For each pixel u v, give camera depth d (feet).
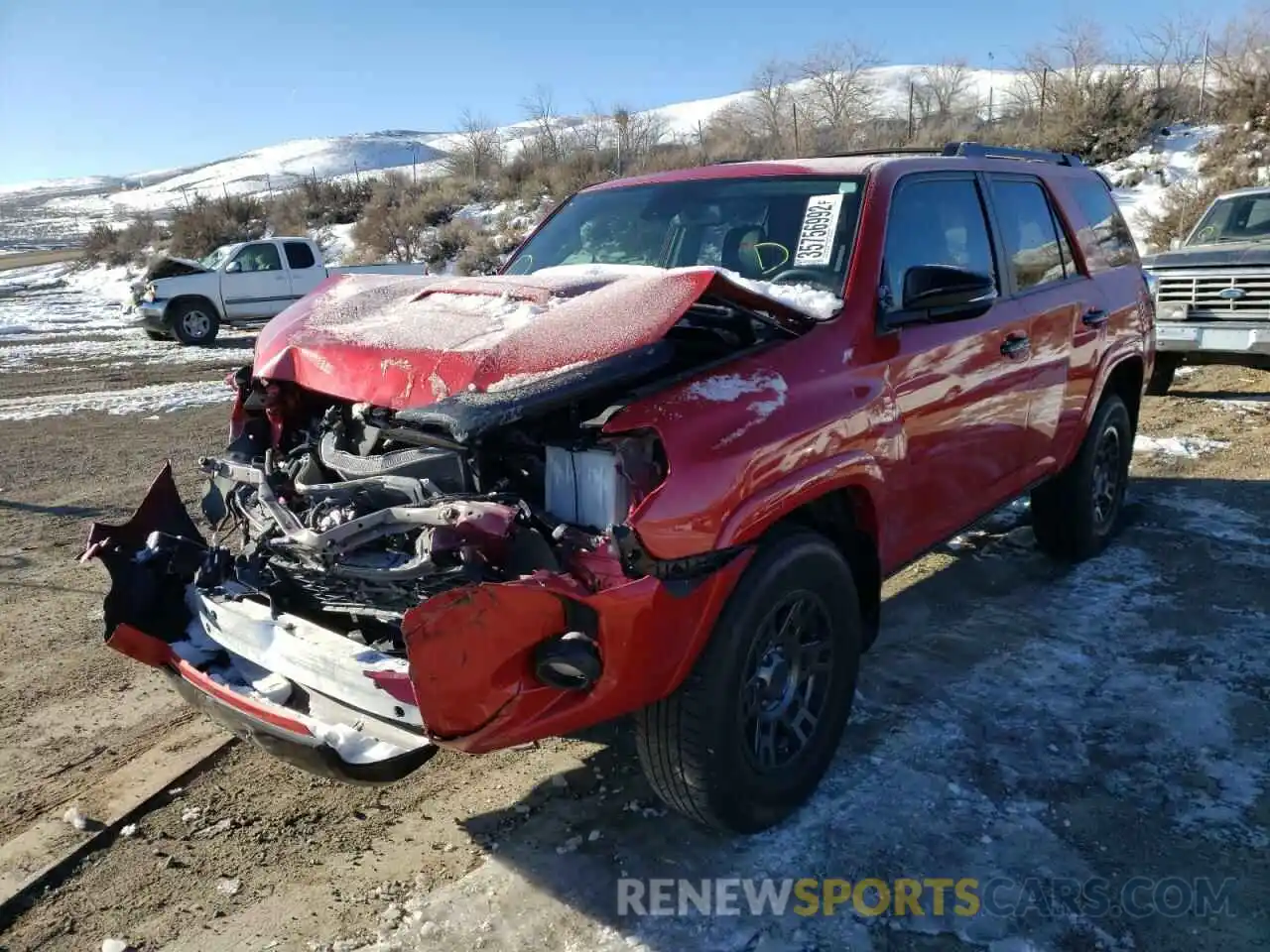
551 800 11.38
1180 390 35.06
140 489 25.18
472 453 9.71
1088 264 17.06
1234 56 84.43
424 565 8.95
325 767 8.92
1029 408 14.93
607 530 8.93
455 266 90.79
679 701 9.66
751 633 9.80
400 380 9.82
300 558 10.06
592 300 9.99
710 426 9.35
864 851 10.33
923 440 12.26
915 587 17.46
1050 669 14.14
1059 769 11.69
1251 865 10.01
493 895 9.78
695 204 13.80
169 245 118.83
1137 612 15.98
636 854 10.38
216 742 12.79
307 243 63.26
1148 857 10.16
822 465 10.39
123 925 9.52
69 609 17.29
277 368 11.08
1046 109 90.79
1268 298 30.86
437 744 8.69
